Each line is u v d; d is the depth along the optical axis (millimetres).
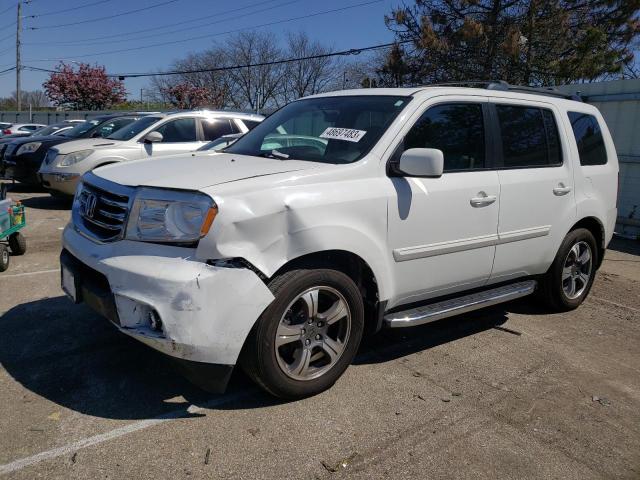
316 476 2785
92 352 3992
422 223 3836
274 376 3271
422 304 4191
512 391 3768
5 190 6305
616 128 9789
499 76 20469
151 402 3377
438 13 20797
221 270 2992
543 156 4824
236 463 2848
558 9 19359
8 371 3680
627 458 3094
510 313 5379
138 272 3023
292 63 51344
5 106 63812
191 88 43188
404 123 3859
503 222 4402
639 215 9539
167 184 3180
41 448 2889
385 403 3504
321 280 3365
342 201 3410
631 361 4383
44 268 6148
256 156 4031
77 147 9719
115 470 2748
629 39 18828
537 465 2982
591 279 5566
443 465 2934
